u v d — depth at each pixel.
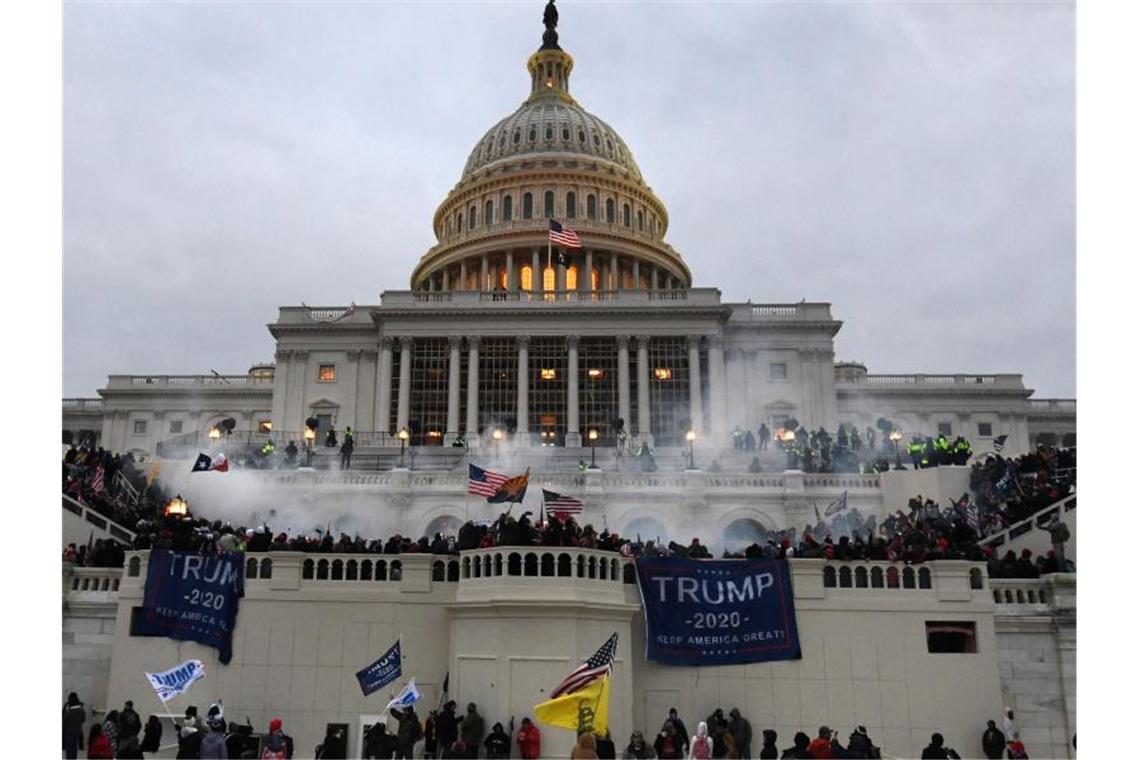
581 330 75.88
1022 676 25.98
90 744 21.00
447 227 109.06
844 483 44.56
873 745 22.88
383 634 25.39
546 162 105.38
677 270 102.75
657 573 25.16
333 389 78.31
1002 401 85.88
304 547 26.78
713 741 23.16
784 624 25.25
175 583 25.78
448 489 45.12
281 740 21.89
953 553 26.11
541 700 23.08
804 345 77.06
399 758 21.98
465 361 76.62
